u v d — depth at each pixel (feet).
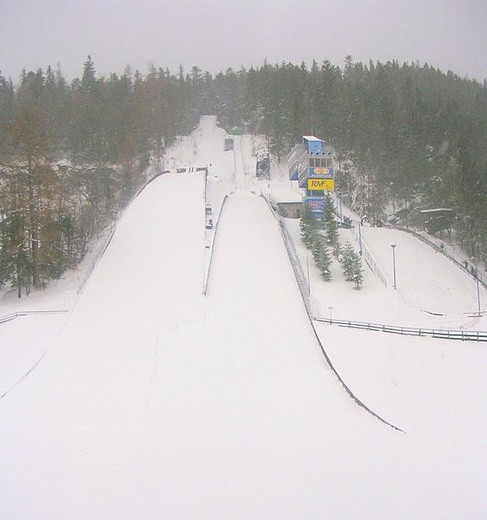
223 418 74.43
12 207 130.52
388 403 81.46
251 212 203.82
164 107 369.30
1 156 139.54
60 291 131.13
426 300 151.23
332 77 353.10
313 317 115.55
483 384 79.10
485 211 211.20
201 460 63.67
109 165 271.90
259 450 65.98
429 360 88.84
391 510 54.13
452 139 291.38
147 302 119.75
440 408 77.20
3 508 55.52
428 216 228.43
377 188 258.57
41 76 401.70
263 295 126.52
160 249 151.23
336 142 306.55
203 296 124.06
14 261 129.08
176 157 341.41
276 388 84.43
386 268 170.30
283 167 318.24
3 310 120.26
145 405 77.82
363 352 96.32
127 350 96.84
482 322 108.27
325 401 80.59
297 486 58.34
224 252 156.35
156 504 55.67
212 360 93.81
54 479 60.29
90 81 391.24
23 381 85.92
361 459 64.03
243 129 400.47
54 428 71.77
